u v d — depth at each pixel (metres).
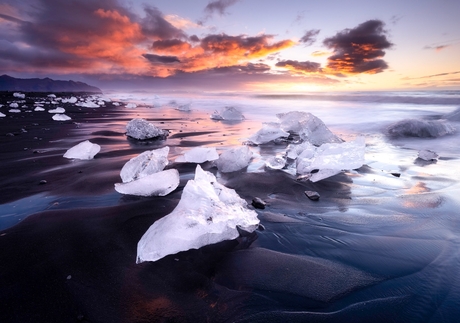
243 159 4.78
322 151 4.70
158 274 1.84
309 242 2.29
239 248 2.19
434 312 1.52
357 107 17.42
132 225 2.52
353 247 2.21
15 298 1.59
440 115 11.39
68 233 2.36
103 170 4.30
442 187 3.61
